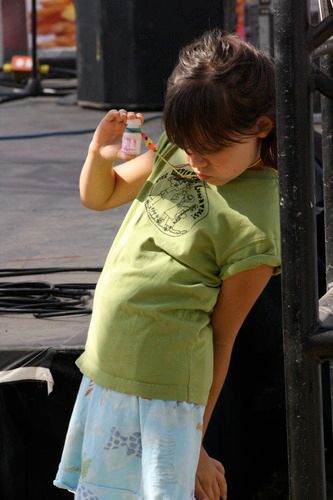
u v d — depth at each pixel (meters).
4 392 7.13
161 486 5.07
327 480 8.49
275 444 8.23
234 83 4.74
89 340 5.53
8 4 29.03
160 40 22.12
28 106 24.03
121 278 5.30
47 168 16.66
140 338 5.19
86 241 11.60
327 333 4.13
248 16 23.88
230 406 7.57
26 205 13.83
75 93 25.52
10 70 27.34
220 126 4.74
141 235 5.32
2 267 10.38
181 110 4.77
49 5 29.34
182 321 5.14
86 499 5.30
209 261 5.15
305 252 4.11
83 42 23.00
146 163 5.85
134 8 21.91
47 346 7.08
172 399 5.14
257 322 7.76
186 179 5.31
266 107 4.83
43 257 10.82
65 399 7.13
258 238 5.01
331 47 4.33
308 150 4.07
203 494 5.42
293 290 4.12
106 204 5.89
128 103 22.45
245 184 5.12
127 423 5.21
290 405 4.22
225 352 5.29
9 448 7.16
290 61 3.99
